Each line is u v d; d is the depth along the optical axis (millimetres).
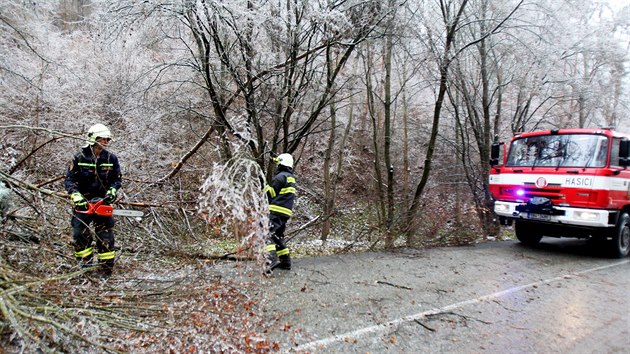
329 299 4359
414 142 16906
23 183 4215
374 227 8195
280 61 7871
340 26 7312
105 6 6898
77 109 9000
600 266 6742
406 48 10336
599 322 4082
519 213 7641
